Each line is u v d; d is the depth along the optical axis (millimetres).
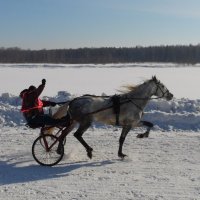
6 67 63406
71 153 11469
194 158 10852
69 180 9086
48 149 10523
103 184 8758
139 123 11516
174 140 12906
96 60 116250
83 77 42938
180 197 7922
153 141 12773
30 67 64312
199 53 129125
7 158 10945
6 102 19453
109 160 10773
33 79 39594
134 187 8531
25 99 10680
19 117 16531
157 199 7812
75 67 66250
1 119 16172
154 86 11461
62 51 127312
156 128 15164
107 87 32625
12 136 13516
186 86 34156
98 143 12586
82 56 124438
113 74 47906
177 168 9938
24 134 13836
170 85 34781
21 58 116812
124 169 9906
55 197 7957
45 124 10602
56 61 110688
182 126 15375
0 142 12680
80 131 10891
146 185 8664
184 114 15891
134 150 11703
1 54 120375
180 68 64188
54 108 13766
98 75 45969
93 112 10852
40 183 8875
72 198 7898
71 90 30188
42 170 9906
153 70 57000
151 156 11062
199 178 9133
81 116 10844
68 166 10242
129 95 11188
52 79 39938
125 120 11062
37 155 10906
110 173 9602
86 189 8438
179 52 131125
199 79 41188
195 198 7867
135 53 130125
